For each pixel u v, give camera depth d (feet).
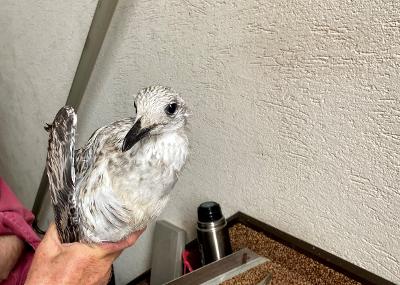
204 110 2.86
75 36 3.68
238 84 2.59
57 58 4.02
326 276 2.47
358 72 2.05
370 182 2.16
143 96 2.04
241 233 2.90
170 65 2.95
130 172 1.85
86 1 3.40
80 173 1.94
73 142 1.90
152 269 3.52
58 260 2.01
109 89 3.52
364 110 2.08
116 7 2.98
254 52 2.43
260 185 2.73
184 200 3.30
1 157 5.81
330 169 2.31
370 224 2.23
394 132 2.00
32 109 4.73
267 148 2.58
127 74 3.31
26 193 5.53
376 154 2.10
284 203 2.63
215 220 2.79
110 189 1.82
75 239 1.98
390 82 1.95
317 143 2.33
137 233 2.04
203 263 2.88
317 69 2.20
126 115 3.44
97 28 3.00
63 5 3.68
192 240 3.28
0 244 3.04
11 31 4.61
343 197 2.31
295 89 2.32
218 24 2.55
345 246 2.39
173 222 3.46
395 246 2.16
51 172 1.95
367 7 1.93
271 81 2.42
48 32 4.02
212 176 3.01
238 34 2.48
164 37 2.91
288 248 2.65
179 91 2.96
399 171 2.04
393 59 1.91
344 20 2.02
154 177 1.89
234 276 2.61
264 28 2.34
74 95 3.37
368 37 1.96
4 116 5.36
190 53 2.79
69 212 1.90
